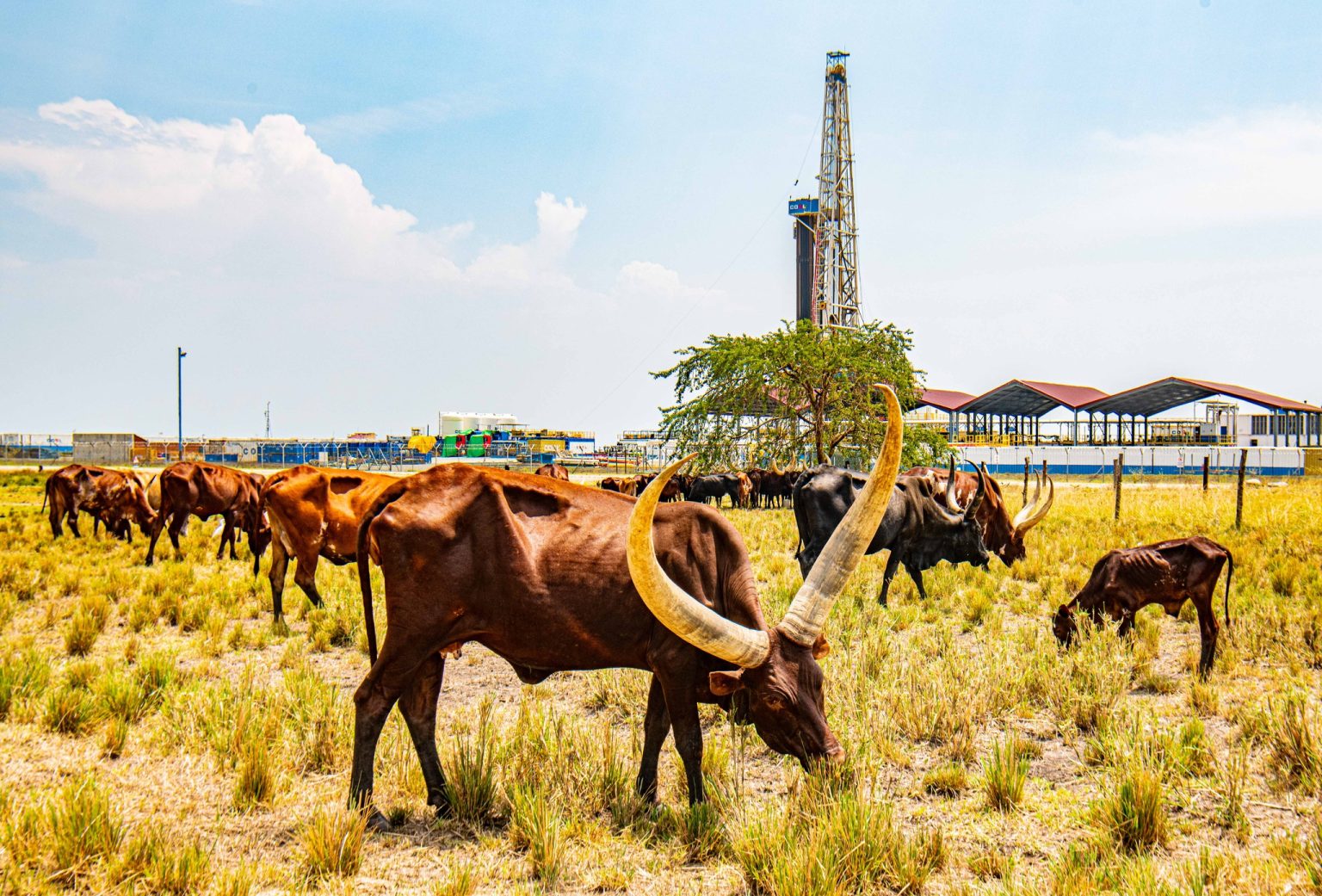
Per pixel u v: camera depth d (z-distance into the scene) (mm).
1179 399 67438
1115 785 4688
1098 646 7227
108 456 74938
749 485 34250
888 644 7934
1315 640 7867
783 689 4102
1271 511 19109
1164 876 3736
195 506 14883
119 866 3777
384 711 4570
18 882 3621
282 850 4188
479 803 4691
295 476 9906
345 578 12516
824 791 4184
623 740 5785
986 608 10031
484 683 7500
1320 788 4781
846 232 68312
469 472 4738
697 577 4609
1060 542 15453
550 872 3943
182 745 5543
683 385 34938
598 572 4543
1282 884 3729
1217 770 5020
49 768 5117
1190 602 9383
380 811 4547
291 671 7496
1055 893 3678
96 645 8773
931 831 4426
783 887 3662
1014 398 74438
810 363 33344
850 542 4172
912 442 34062
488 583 4598
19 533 19531
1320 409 62250
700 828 4316
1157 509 21688
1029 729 6078
